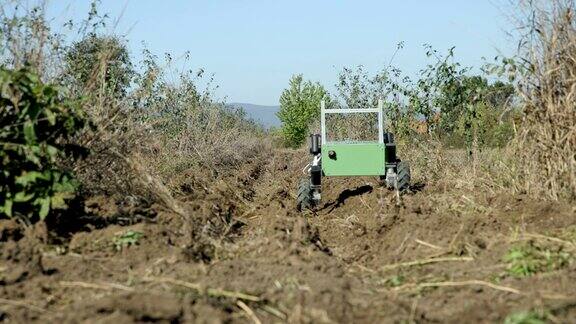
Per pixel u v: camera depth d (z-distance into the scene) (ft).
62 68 35.29
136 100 40.19
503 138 37.88
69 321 18.25
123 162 35.91
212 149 71.00
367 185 48.34
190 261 25.40
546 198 32.07
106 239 27.07
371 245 30.91
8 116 27.63
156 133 51.34
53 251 25.68
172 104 62.95
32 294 21.53
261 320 19.30
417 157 53.78
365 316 19.35
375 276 25.79
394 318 19.07
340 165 41.55
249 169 75.66
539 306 19.02
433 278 23.90
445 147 51.31
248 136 110.42
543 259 23.73
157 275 23.24
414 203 35.91
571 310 18.79
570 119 31.27
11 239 26.40
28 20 33.32
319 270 25.00
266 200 48.14
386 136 44.01
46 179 27.02
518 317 18.02
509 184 35.53
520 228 28.04
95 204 31.94
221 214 39.34
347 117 73.26
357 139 70.74
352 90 72.79
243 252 27.89
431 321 19.48
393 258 27.50
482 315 18.72
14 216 27.55
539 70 32.14
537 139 32.65
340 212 40.24
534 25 32.22
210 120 75.41
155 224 29.68
